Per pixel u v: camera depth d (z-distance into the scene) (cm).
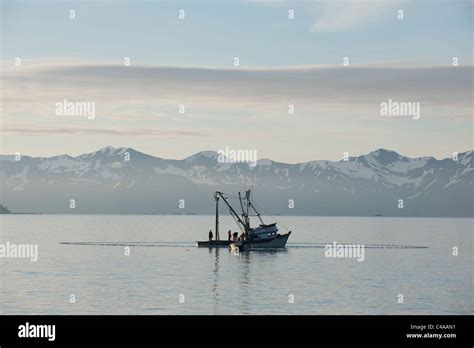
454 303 8225
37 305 7762
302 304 7944
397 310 7706
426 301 8362
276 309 7600
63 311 7431
